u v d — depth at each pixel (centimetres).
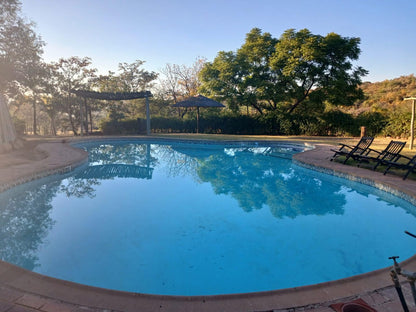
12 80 1902
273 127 2356
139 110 3694
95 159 1308
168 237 485
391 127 1911
